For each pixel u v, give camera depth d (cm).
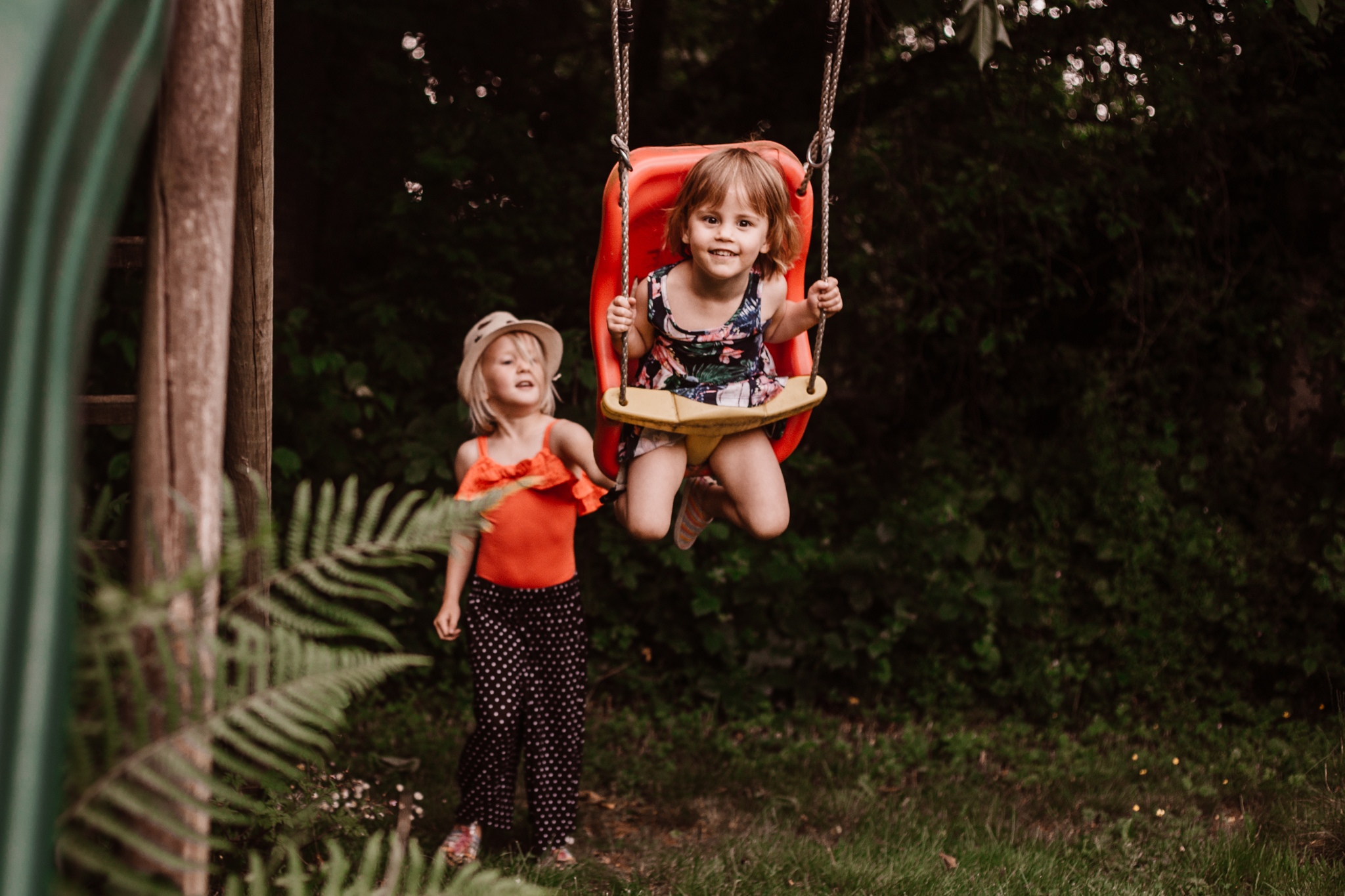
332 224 620
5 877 72
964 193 580
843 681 559
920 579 551
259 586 135
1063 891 353
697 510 303
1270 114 556
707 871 361
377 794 411
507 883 146
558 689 371
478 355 360
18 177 81
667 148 274
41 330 81
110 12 101
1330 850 396
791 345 285
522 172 577
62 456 82
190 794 131
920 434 621
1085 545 573
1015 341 596
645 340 270
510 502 357
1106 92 575
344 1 577
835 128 624
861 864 367
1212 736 521
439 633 368
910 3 470
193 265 147
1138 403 587
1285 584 559
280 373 527
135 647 131
